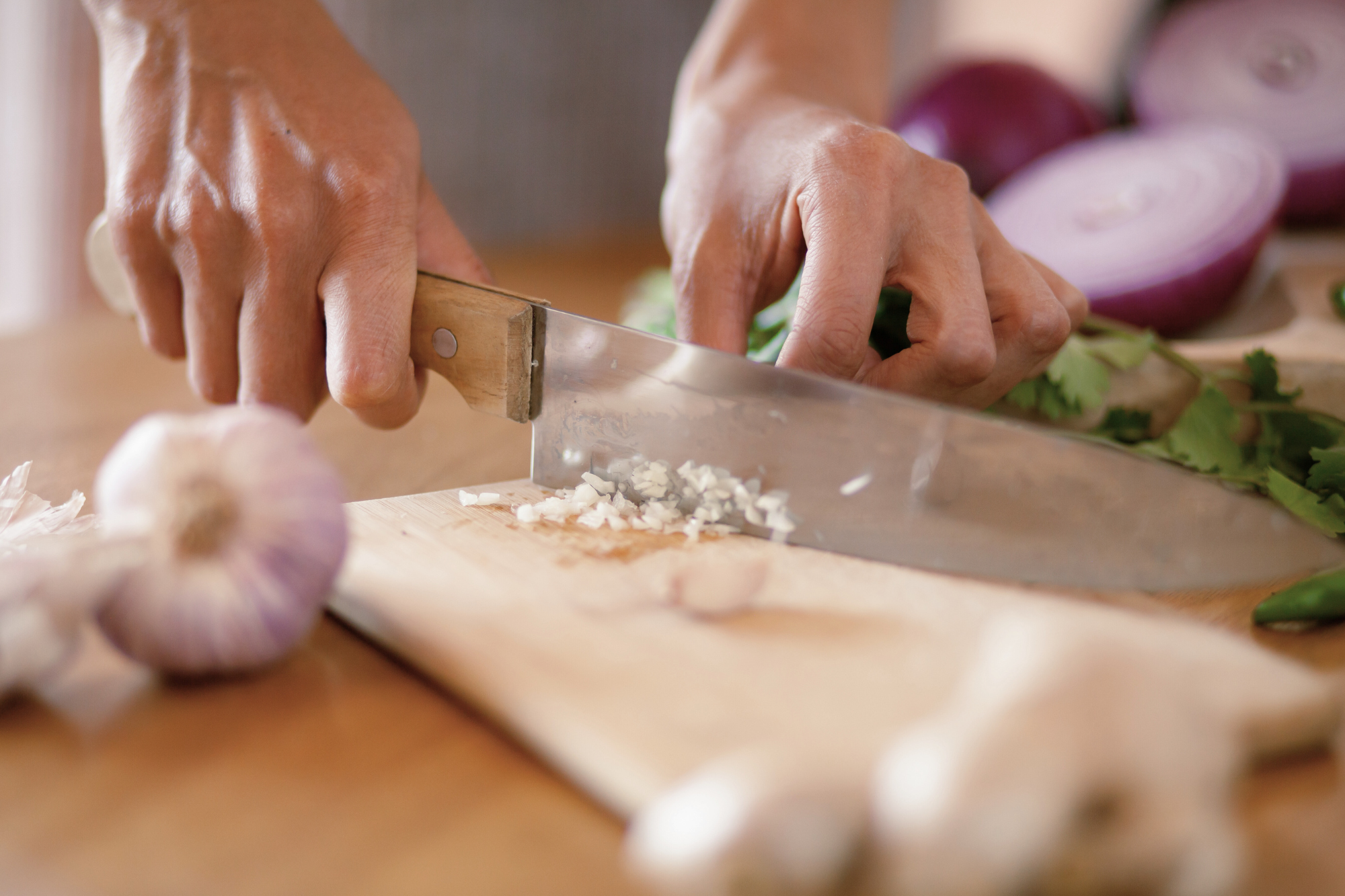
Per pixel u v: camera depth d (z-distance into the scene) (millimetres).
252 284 852
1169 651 542
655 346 763
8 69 1786
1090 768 366
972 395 830
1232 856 385
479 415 1214
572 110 2754
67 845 432
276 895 409
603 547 711
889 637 592
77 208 1844
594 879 426
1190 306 1283
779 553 713
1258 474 862
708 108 989
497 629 582
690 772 457
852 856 382
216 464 520
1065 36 2586
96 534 690
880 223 758
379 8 2250
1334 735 507
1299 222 1850
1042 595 661
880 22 1229
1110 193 1429
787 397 724
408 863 432
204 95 880
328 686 561
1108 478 669
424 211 967
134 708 529
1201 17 1939
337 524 545
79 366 1380
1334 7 1830
